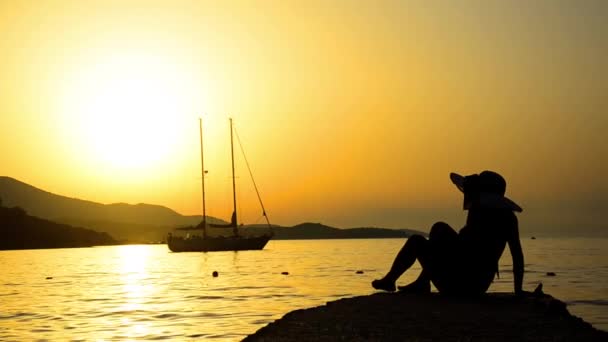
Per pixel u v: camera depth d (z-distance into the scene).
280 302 27.31
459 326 9.88
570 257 69.75
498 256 12.10
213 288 37.28
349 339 9.17
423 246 12.62
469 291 12.31
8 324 20.45
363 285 37.00
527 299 11.87
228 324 19.56
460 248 12.25
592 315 17.53
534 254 79.38
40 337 17.48
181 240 111.56
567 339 9.02
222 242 111.12
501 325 9.93
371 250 129.12
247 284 40.00
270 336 9.62
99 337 17.22
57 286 41.84
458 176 12.59
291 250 131.38
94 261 97.06
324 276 47.12
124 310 24.50
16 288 40.34
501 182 12.20
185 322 20.23
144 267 72.31
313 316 11.12
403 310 11.26
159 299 29.78
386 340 9.06
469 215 12.34
